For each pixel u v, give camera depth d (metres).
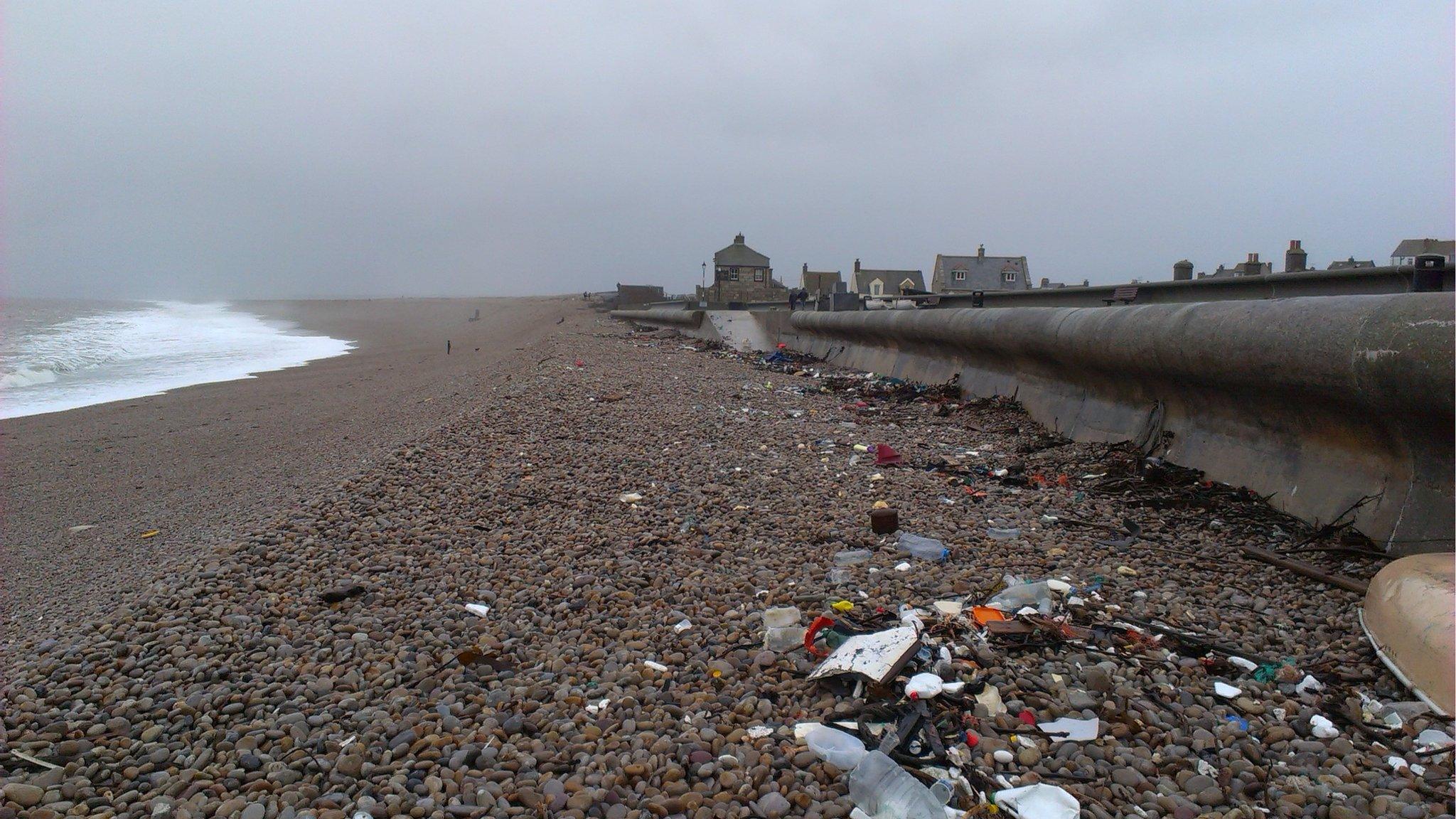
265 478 9.28
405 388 19.56
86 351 33.78
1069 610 4.17
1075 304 15.61
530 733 3.17
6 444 12.93
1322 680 3.48
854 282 71.81
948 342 13.97
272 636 4.07
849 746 2.96
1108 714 3.16
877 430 10.16
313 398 18.42
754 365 20.52
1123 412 8.70
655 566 5.10
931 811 2.58
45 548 7.10
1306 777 2.79
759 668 3.64
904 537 5.52
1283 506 6.02
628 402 12.02
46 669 3.71
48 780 2.83
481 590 4.73
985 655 3.62
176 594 4.53
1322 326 5.55
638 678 3.60
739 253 63.28
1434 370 4.65
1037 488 7.20
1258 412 6.61
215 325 59.72
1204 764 2.86
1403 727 3.06
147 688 3.51
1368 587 4.34
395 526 5.92
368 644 4.00
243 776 2.88
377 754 3.02
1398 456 5.21
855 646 3.62
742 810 2.65
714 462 8.05
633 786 2.81
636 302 68.44
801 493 6.88
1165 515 6.19
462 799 2.74
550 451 8.45
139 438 13.34
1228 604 4.39
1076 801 2.62
